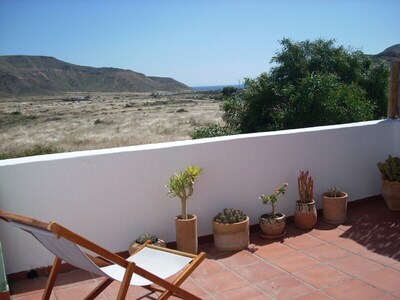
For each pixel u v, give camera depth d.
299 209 4.78
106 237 4.07
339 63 12.59
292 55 12.55
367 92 12.95
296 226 4.87
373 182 5.76
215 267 3.88
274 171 4.91
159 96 101.56
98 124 36.00
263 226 4.52
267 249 4.27
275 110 12.16
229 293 3.39
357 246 4.27
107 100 86.94
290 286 3.47
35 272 3.82
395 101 5.92
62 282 3.68
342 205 4.93
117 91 144.88
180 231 4.06
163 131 29.19
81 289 3.54
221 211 4.61
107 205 4.05
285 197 5.02
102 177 4.00
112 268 2.91
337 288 3.42
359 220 5.05
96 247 2.30
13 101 87.88
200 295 3.36
